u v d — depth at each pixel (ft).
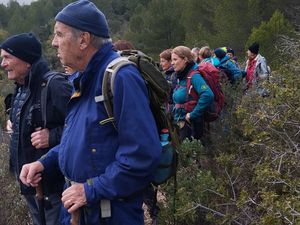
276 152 9.12
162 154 6.55
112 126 6.13
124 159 5.89
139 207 6.41
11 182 12.27
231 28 70.23
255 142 9.65
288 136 9.05
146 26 101.81
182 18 95.14
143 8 135.44
